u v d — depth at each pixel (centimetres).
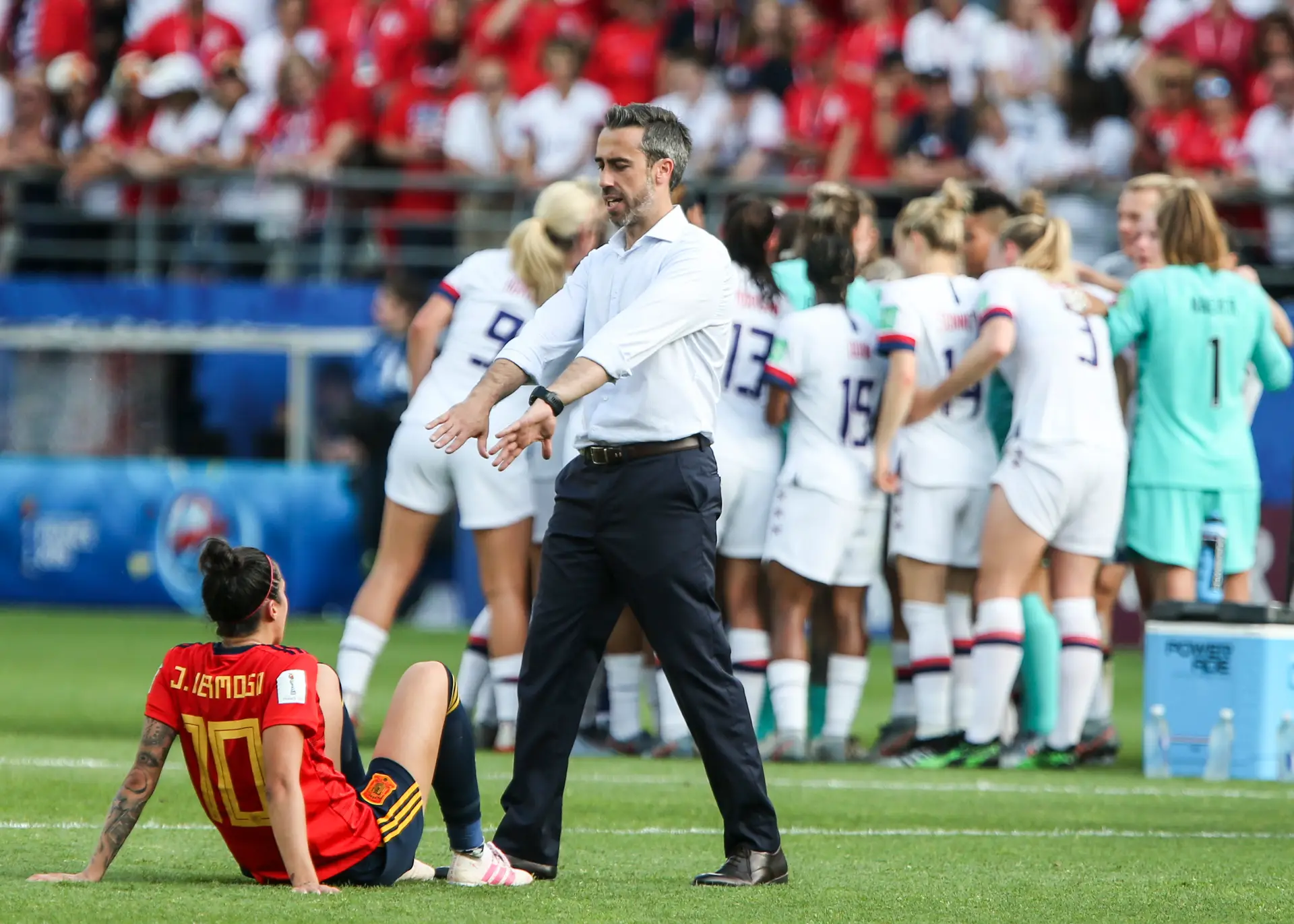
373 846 1555
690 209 2820
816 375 2798
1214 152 5228
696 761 2870
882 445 2770
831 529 2798
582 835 2067
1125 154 5347
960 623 2964
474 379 2791
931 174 5303
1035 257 2845
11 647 4512
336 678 1573
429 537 2836
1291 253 5219
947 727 2872
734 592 2891
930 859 1922
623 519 1623
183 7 5994
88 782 2370
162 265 5816
